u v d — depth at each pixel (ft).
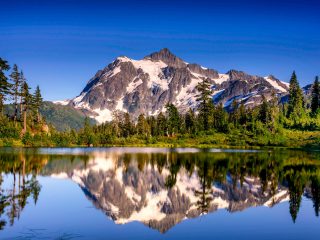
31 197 91.04
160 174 139.95
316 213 78.54
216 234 63.57
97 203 86.69
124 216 74.90
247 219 73.67
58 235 60.75
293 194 99.81
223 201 91.61
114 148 360.89
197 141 407.64
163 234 63.16
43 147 353.72
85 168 157.89
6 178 121.19
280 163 181.06
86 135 458.91
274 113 446.19
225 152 271.69
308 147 320.50
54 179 122.62
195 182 120.88
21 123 407.44
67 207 81.30
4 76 329.72
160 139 459.73
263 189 107.14
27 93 387.55
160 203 88.79
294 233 64.28
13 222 67.77
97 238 59.93
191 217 75.20
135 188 109.09
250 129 428.15
